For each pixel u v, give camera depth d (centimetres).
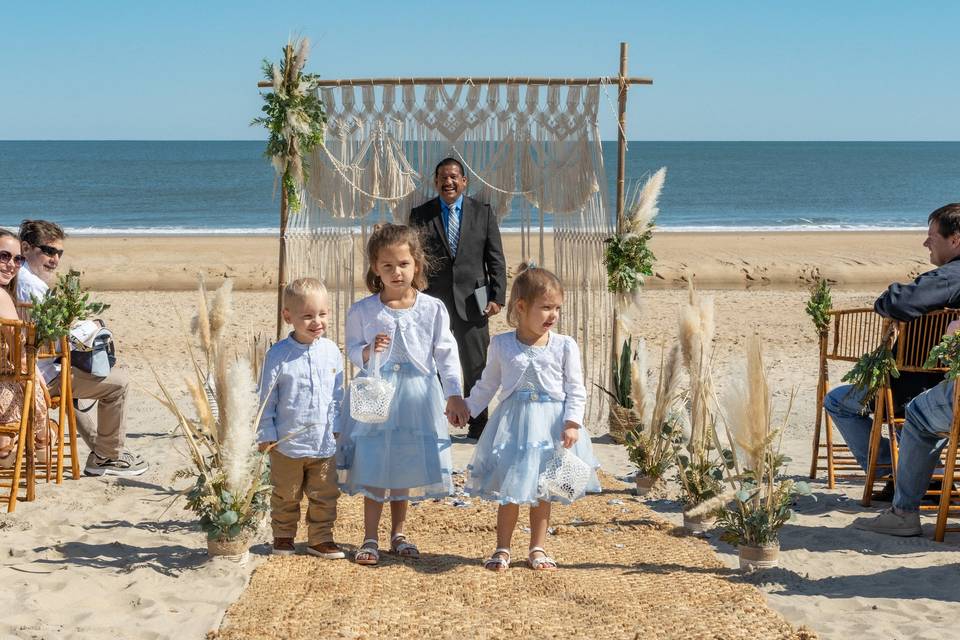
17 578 447
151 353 1202
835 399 662
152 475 679
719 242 2748
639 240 796
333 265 832
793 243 2731
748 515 484
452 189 767
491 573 466
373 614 406
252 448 477
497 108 811
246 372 462
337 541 532
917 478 549
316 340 495
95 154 15388
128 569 462
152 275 2006
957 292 564
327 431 486
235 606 412
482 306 770
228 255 2370
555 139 813
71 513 573
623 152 802
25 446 591
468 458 736
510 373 479
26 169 9931
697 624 396
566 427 474
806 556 512
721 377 991
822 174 9925
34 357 587
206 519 471
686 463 569
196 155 14875
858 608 433
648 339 1280
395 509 508
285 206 799
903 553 521
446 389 495
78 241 2756
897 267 2214
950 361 508
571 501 464
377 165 815
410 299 502
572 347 486
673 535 553
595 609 416
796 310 1580
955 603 435
